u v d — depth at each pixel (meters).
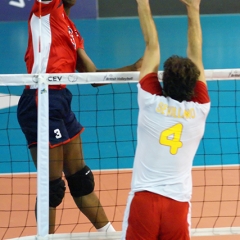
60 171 13.29
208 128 25.83
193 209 17.09
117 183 19.36
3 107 28.39
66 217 16.55
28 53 13.57
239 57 38.53
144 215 10.02
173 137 10.15
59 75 11.56
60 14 13.25
